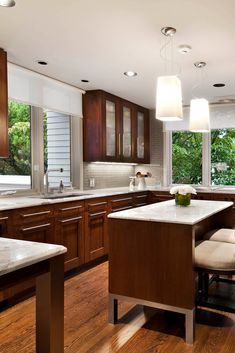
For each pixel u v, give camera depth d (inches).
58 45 117.1
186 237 89.6
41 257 50.3
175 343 88.5
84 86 175.2
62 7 89.7
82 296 121.0
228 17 94.6
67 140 182.9
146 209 112.3
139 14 93.4
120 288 98.4
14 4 87.9
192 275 89.0
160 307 93.0
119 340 90.1
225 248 99.6
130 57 129.3
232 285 131.3
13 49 121.0
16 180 150.9
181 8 89.7
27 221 119.3
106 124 186.2
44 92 158.1
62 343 55.2
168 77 96.0
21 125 152.9
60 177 180.2
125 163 208.5
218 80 161.5
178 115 96.3
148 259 94.6
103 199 165.3
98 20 97.3
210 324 98.8
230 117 215.3
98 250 161.3
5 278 46.8
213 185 225.9
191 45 116.0
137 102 214.4
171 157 238.5
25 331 94.8
